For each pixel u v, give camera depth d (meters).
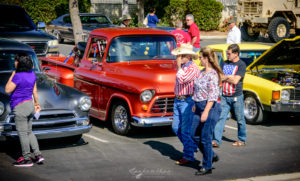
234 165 6.05
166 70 7.40
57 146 6.86
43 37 12.32
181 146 7.01
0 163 5.86
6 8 13.07
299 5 21.08
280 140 7.52
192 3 28.05
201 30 28.88
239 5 22.28
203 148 5.57
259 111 8.56
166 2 28.45
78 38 14.73
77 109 6.63
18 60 5.64
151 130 8.16
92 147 6.82
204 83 5.41
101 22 20.42
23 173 5.44
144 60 8.12
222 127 6.93
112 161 6.08
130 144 7.06
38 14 24.77
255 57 9.55
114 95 7.59
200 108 5.49
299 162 6.25
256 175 5.63
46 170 5.59
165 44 8.43
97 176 5.39
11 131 6.03
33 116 5.92
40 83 6.90
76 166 5.79
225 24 29.58
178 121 5.99
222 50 9.24
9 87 5.56
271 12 21.17
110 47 8.02
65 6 25.30
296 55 9.26
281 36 21.16
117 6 29.61
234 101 6.84
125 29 8.50
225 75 6.72
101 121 8.86
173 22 28.73
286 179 5.46
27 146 5.71
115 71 7.79
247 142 7.35
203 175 5.56
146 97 7.08
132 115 7.23
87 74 8.38
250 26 22.34
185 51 5.68
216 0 30.67
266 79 8.70
